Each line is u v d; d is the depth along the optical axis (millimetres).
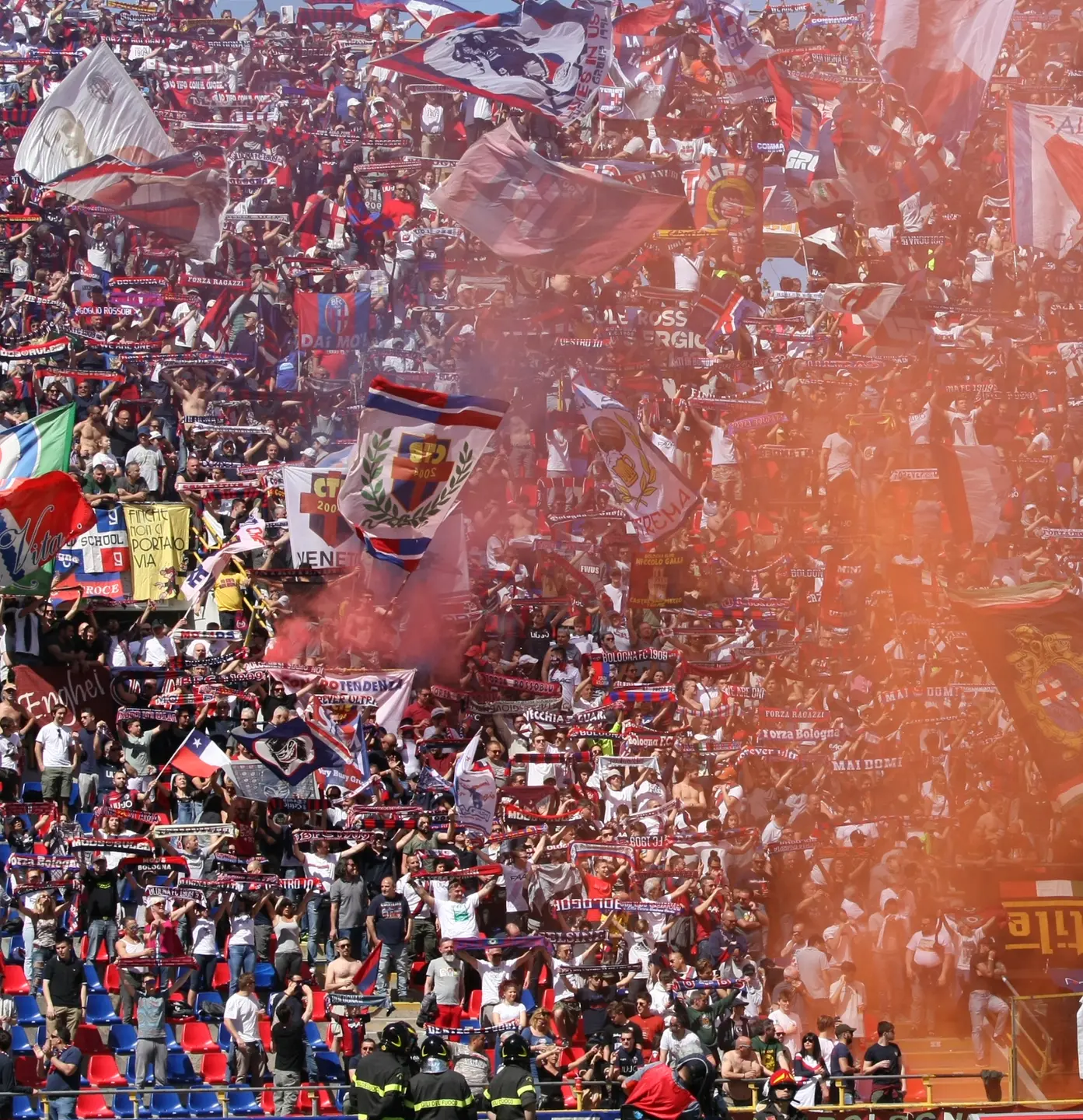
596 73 62656
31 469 46094
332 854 40094
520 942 37406
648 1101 30922
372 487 45375
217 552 47500
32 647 44188
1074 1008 35719
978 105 65125
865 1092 35250
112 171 58250
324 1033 37562
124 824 39719
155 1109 35188
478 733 43031
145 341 56781
